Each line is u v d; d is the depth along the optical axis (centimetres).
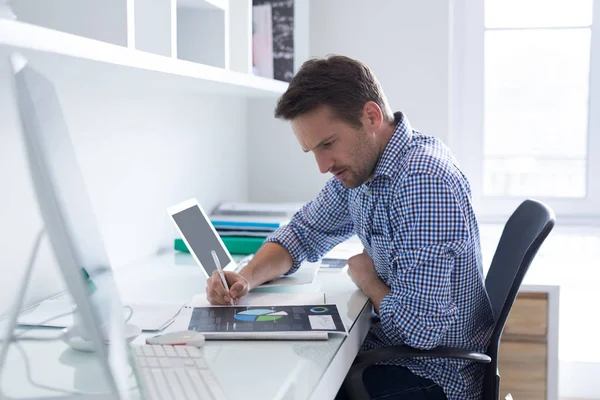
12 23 93
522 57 299
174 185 238
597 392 279
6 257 127
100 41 124
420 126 297
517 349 222
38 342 95
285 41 263
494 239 281
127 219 206
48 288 95
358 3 296
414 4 292
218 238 201
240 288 161
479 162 305
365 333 163
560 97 298
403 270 149
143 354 118
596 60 294
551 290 219
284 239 189
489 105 303
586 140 299
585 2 293
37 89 92
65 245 88
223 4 195
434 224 147
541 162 303
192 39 199
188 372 111
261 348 130
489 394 158
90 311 88
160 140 227
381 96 158
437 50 293
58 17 135
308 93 149
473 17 299
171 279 187
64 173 94
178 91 238
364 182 162
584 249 284
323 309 152
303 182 309
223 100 281
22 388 84
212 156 271
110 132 194
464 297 156
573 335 282
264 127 310
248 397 105
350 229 195
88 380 86
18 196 118
